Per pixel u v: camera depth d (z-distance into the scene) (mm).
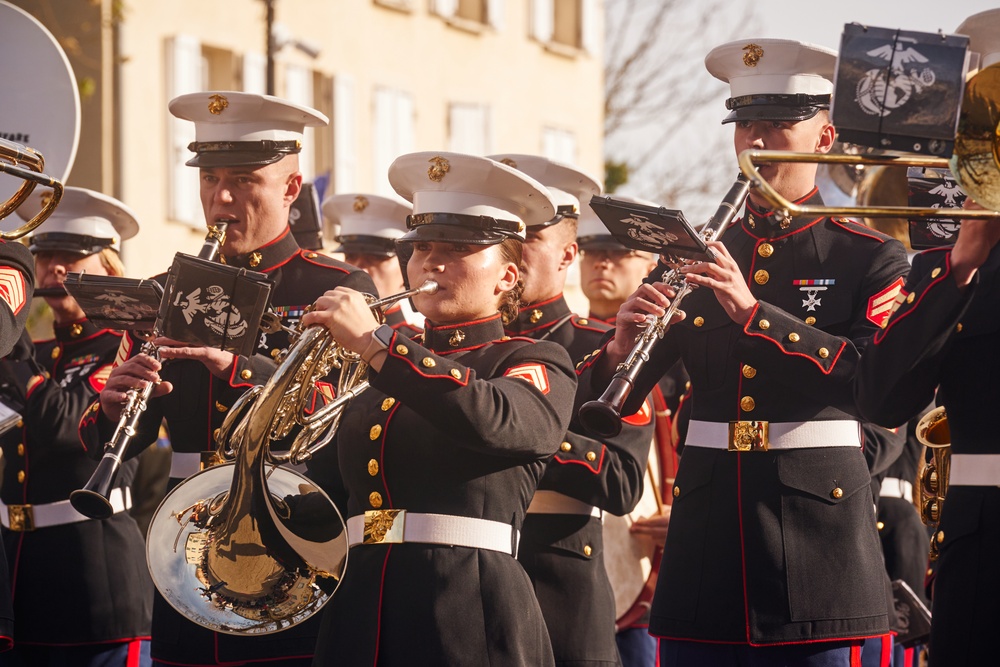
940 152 5012
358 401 6328
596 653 7844
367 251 11250
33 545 8930
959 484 5629
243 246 8008
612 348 7156
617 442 7930
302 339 5949
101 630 8914
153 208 23281
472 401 5715
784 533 6750
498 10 29844
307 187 9633
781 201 5008
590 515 7984
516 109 30375
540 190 6309
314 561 5965
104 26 22547
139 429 7859
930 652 5617
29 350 8961
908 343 5641
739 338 6684
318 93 26234
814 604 6684
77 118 7727
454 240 6219
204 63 24484
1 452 9555
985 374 5602
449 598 5836
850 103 5070
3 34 7773
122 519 9172
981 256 5473
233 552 6047
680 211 6473
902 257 7137
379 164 27375
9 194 7156
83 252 9328
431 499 5957
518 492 6082
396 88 27688
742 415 6922
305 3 25828
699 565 6879
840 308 7016
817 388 6652
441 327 6293
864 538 6863
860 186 9453
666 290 6824
